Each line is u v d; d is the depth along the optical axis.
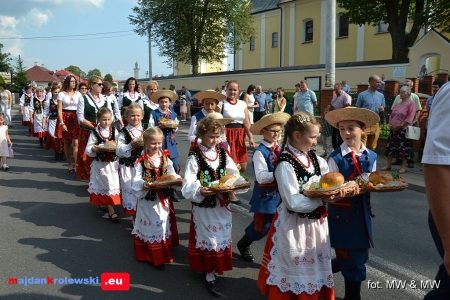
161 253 4.67
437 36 19.45
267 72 27.69
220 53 38.97
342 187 3.12
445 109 1.99
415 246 5.32
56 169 10.20
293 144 3.53
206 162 4.31
